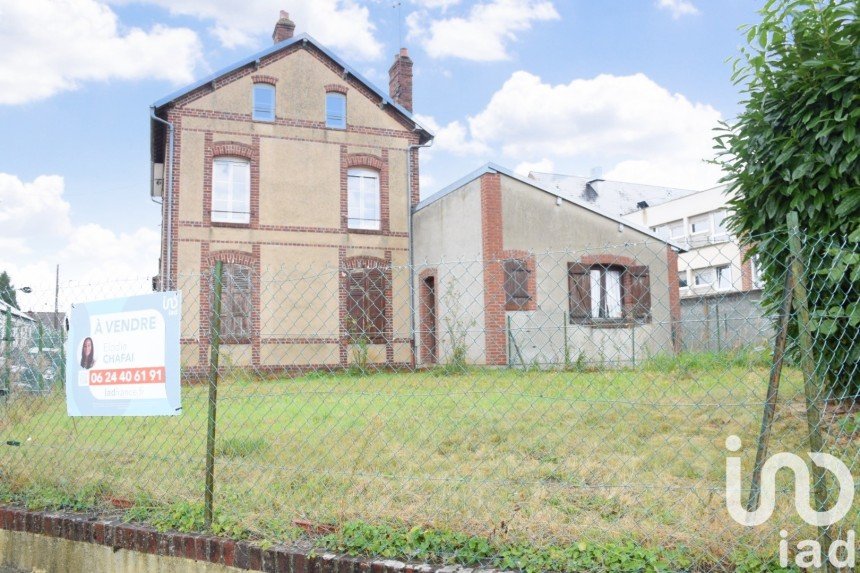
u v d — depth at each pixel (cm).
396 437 605
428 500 418
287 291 1725
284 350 1669
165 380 432
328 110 1867
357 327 1769
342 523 379
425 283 1822
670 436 567
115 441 630
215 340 412
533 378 733
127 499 446
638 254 1677
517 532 357
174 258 1658
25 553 443
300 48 1842
